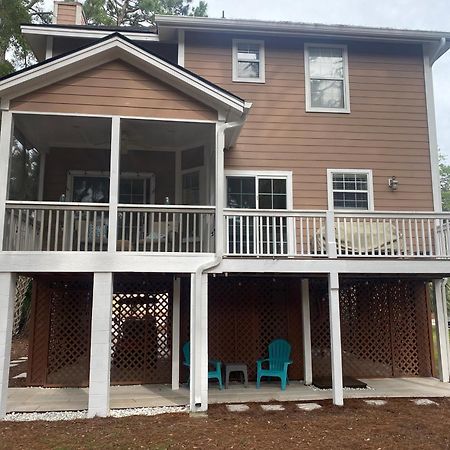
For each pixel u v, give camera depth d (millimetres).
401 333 9602
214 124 7398
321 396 7715
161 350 8945
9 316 6539
